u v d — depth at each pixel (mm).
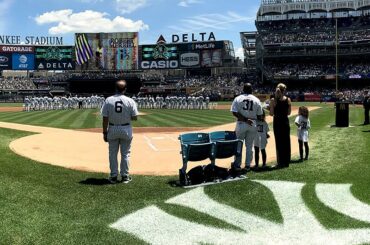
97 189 9031
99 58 76312
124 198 8375
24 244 5980
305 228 6770
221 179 9750
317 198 8273
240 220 7156
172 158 13344
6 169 10383
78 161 12758
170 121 30688
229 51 82000
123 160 9742
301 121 12117
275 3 81562
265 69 77125
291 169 10883
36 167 11156
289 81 76000
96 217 7223
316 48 75688
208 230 6715
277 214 7418
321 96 67750
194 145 9422
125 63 76312
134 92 80625
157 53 76312
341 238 6348
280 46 76562
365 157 12359
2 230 6375
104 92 80438
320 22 79250
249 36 87688
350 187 9008
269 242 6246
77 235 6391
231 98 72875
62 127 25906
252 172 10609
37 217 7062
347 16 78375
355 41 73562
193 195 8602
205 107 51500
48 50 77125
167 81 81500
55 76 83250
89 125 27547
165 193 8766
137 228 6766
